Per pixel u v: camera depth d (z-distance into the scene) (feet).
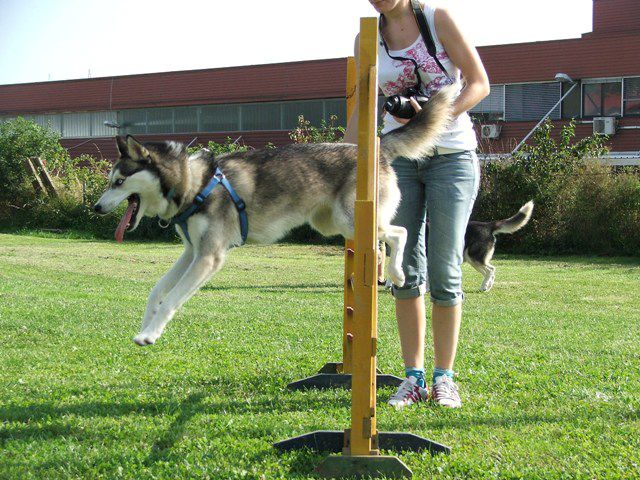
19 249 59.36
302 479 9.57
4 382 14.80
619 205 61.52
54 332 20.98
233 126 98.27
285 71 93.35
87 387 14.38
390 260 13.53
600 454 10.44
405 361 13.65
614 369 16.98
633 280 42.98
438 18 12.92
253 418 12.19
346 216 14.62
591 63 76.43
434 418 12.30
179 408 12.87
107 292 33.06
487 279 37.73
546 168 64.34
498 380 15.38
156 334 13.53
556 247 63.62
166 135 102.53
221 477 9.57
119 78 104.27
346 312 14.85
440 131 12.76
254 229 14.92
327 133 82.94
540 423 12.12
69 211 82.17
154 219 74.43
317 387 14.55
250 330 22.43
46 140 90.53
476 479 9.53
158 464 9.93
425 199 13.75
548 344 20.93
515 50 79.87
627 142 75.05
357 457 9.81
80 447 10.59
